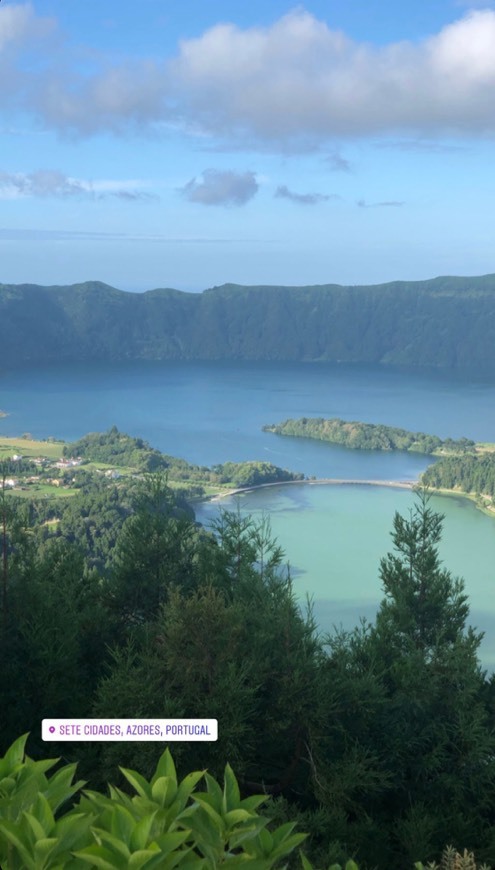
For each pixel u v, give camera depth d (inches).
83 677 466.9
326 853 348.8
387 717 433.4
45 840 92.0
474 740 431.2
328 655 473.7
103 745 369.1
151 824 97.7
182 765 361.7
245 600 528.1
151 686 374.0
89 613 518.6
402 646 528.7
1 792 108.3
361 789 406.3
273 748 425.1
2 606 450.9
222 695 376.2
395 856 386.0
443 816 406.3
